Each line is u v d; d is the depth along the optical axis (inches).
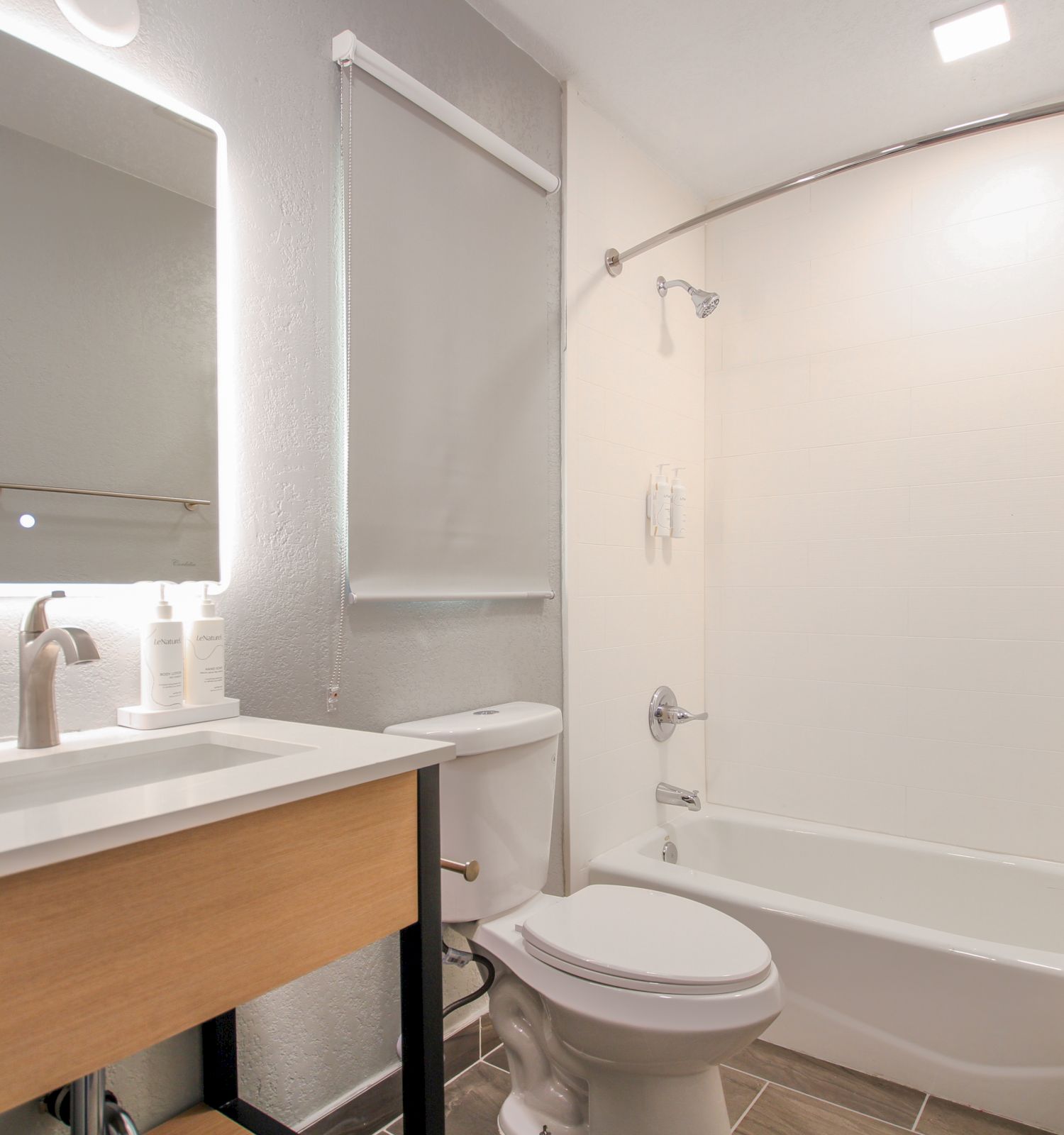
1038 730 85.8
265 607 55.2
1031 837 85.7
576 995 50.1
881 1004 66.3
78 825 26.6
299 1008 56.4
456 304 70.4
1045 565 85.9
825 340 99.7
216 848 30.9
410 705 65.7
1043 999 59.8
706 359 109.2
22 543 43.5
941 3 72.7
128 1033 27.9
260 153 55.6
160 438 49.5
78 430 45.9
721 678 106.8
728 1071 67.8
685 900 59.6
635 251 87.7
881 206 96.3
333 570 59.9
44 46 44.9
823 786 98.5
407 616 65.8
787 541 102.0
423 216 67.3
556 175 84.3
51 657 40.3
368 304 62.2
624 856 84.6
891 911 89.0
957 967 63.1
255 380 55.0
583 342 86.6
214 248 52.7
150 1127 48.2
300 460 57.9
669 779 99.7
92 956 27.0
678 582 102.7
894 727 94.0
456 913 60.4
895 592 94.3
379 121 63.6
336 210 61.1
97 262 47.0
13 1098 25.0
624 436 92.8
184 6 51.2
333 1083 58.5
